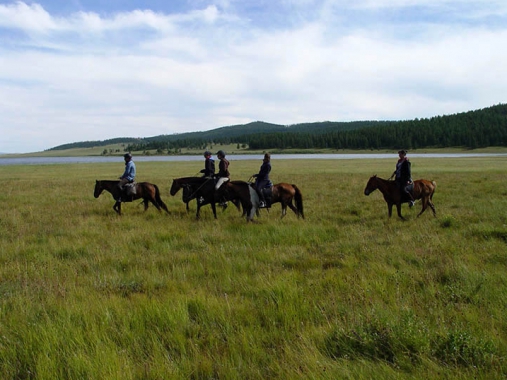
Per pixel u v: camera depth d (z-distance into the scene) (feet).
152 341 13.82
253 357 12.60
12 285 20.57
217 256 25.76
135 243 30.66
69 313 15.76
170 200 60.29
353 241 29.63
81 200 59.93
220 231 34.40
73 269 23.20
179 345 13.70
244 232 33.76
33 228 36.29
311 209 48.42
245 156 416.67
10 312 16.67
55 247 28.71
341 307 16.57
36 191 73.05
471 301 17.22
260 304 17.16
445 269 21.62
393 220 39.45
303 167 161.89
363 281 19.61
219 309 16.43
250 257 25.72
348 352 12.93
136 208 51.62
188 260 25.43
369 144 500.33
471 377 11.02
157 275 22.08
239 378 11.61
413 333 13.28
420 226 35.27
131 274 22.26
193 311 16.98
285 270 22.56
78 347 13.25
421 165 159.43
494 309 15.83
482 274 20.35
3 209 49.47
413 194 40.42
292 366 11.95
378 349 12.91
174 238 31.71
